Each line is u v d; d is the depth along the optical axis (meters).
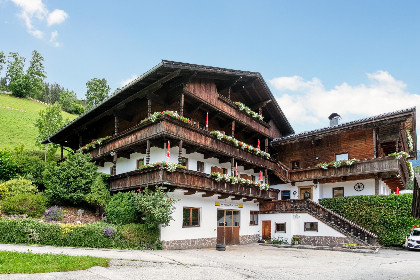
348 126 25.94
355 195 25.25
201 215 21.39
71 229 15.63
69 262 10.72
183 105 21.92
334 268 14.04
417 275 12.52
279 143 30.53
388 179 26.84
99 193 20.39
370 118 24.70
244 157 25.16
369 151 25.95
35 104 82.38
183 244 19.62
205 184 20.34
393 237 22.78
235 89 27.28
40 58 94.00
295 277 11.77
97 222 18.55
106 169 25.36
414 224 22.28
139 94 20.94
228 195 22.92
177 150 21.20
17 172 24.03
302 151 30.31
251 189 24.86
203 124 23.86
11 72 90.88
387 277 12.09
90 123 26.25
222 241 23.11
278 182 30.47
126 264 11.94
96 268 10.68
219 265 13.59
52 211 18.75
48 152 34.97
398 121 23.70
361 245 21.42
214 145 22.14
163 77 19.38
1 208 17.50
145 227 17.56
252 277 11.44
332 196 27.75
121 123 25.34
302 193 29.12
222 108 23.80
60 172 20.70
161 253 16.19
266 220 26.98
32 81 89.31
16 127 55.47
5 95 82.25
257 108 29.56
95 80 76.75
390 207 23.23
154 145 19.73
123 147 21.39
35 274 9.12
